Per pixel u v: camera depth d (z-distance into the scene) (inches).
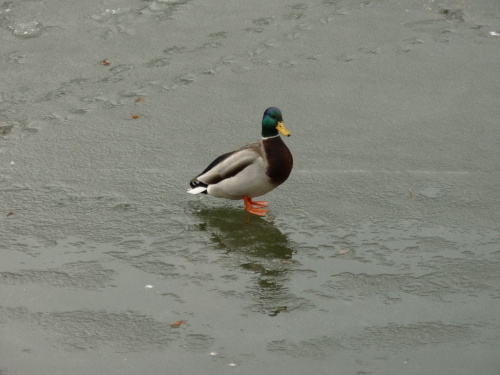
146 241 425.4
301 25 687.7
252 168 425.4
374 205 453.1
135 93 593.3
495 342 344.8
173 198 465.4
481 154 506.6
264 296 378.9
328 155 510.3
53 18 705.6
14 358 343.0
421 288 382.0
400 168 492.4
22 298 382.6
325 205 454.6
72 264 407.2
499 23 680.4
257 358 338.0
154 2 729.6
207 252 415.2
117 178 487.2
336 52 645.9
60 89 598.2
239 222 441.4
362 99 581.3
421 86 596.4
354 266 400.2
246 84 604.7
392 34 669.3
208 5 725.9
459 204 451.8
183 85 604.1
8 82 607.8
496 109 562.3
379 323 358.3
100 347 348.5
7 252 417.4
